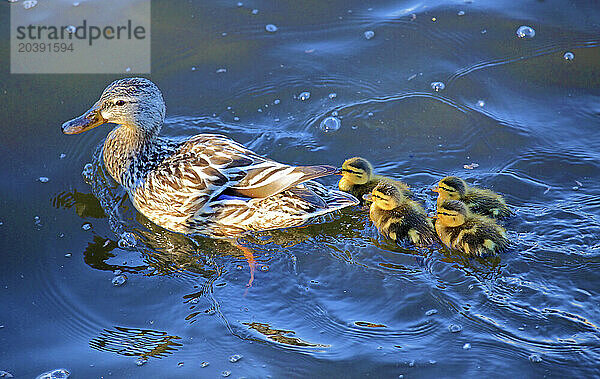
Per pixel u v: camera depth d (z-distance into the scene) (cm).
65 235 1145
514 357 930
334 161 1298
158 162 1163
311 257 1110
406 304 1016
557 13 1619
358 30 1585
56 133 1320
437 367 923
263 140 1335
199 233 1169
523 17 1609
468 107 1398
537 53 1513
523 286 1026
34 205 1191
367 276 1068
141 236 1160
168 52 1517
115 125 1372
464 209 1091
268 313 1019
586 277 1032
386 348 954
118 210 1205
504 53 1516
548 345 942
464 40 1552
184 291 1057
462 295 1022
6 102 1372
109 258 1112
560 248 1081
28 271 1083
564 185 1224
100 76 1443
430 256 1102
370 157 1305
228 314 1017
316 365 934
